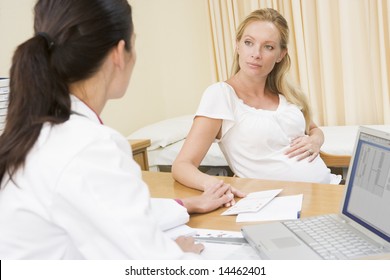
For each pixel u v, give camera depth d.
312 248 0.88
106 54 0.75
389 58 3.07
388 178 0.87
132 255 0.61
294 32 3.35
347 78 3.19
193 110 3.90
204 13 3.72
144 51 3.45
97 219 0.63
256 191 1.34
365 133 0.97
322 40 3.22
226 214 1.16
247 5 3.51
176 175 1.48
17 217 0.69
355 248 0.86
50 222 0.68
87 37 0.72
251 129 1.67
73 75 0.74
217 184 1.31
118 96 0.85
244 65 1.69
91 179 0.64
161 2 3.59
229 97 1.68
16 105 0.72
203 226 1.10
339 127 3.07
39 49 0.72
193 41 3.75
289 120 1.74
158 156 2.87
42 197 0.65
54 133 0.70
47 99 0.72
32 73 0.71
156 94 3.61
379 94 3.14
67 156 0.66
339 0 3.10
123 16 0.77
